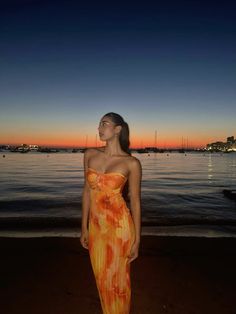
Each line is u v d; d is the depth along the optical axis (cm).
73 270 432
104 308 234
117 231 229
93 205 235
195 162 6506
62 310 316
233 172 3534
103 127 234
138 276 413
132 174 233
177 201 1370
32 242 581
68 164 5072
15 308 319
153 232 725
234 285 388
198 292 365
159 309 322
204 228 775
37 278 402
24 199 1385
